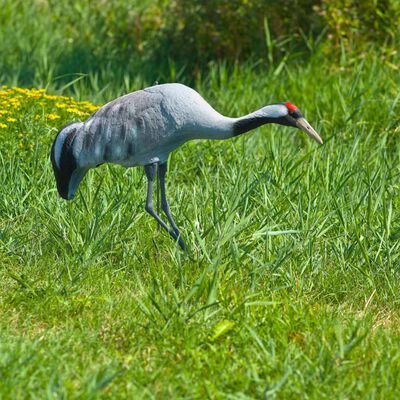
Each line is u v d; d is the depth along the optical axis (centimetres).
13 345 816
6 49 1866
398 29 1694
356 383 781
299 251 1052
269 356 811
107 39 1939
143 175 1230
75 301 929
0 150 1245
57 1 2130
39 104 1353
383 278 1023
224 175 1252
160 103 1015
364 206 1158
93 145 1019
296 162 1267
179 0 1822
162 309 896
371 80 1593
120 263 1041
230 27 1753
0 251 1057
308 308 939
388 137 1478
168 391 766
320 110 1557
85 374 778
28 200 1171
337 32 1689
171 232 1049
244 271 1009
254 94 1603
